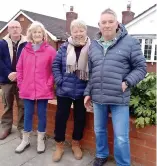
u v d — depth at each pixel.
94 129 3.02
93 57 2.69
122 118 2.65
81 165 3.07
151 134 2.89
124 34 2.60
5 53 3.50
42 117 3.31
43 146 3.37
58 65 3.11
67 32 19.61
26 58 3.21
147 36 15.80
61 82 3.07
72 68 2.96
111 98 2.59
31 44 3.22
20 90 3.29
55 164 3.08
